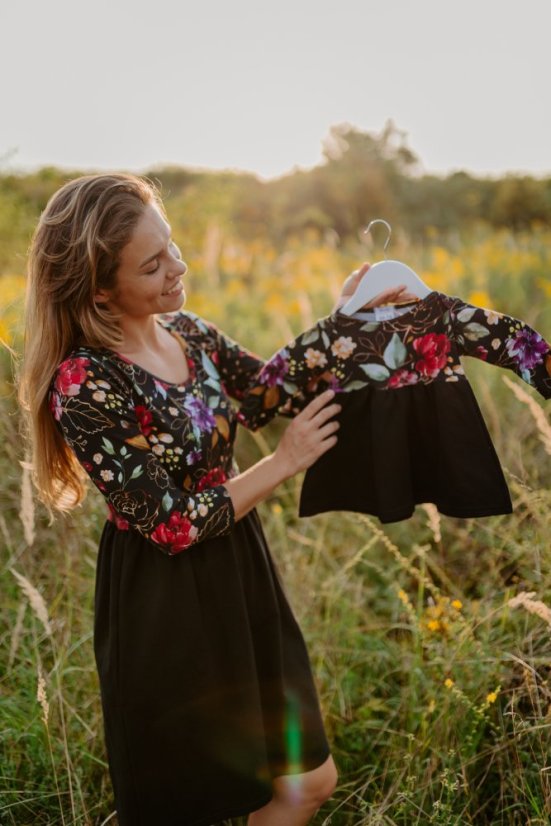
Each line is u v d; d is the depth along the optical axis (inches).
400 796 78.9
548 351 72.5
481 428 74.4
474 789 84.6
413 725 91.2
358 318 76.0
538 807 77.5
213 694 70.6
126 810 72.1
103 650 72.7
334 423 73.6
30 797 88.8
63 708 95.1
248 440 162.2
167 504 65.9
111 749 73.0
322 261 295.4
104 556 73.6
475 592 113.7
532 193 671.1
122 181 69.0
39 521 116.9
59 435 73.7
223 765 71.1
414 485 79.4
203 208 383.6
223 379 84.0
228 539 72.5
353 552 127.5
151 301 70.2
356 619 111.6
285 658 77.2
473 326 73.6
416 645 96.4
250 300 239.1
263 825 76.3
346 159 667.4
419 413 76.4
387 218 608.7
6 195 247.3
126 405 67.6
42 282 69.4
